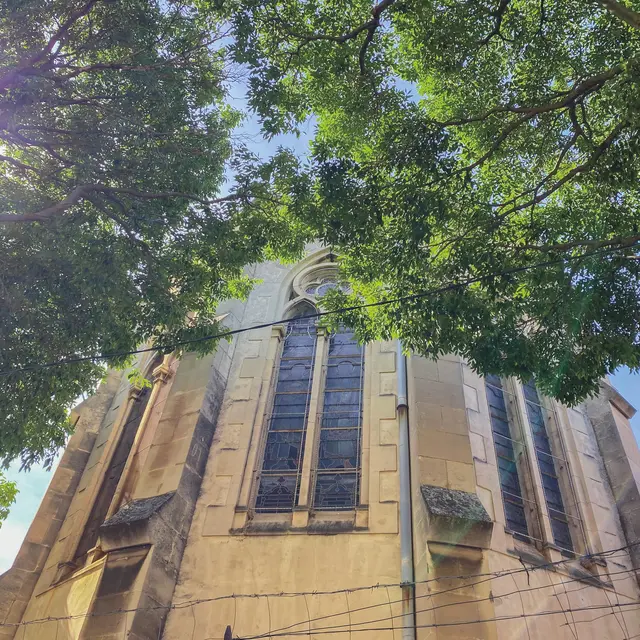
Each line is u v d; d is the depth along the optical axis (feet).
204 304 47.88
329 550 41.70
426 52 41.96
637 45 38.81
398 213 38.83
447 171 38.04
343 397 51.88
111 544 41.39
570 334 35.09
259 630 38.75
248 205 46.32
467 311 36.47
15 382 39.29
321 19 43.11
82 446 61.52
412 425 46.01
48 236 38.75
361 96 43.98
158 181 44.11
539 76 40.91
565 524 47.91
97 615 38.11
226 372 54.19
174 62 45.37
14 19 40.73
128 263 42.32
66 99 42.04
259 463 48.16
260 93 42.32
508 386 54.13
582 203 40.68
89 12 44.42
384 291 43.50
